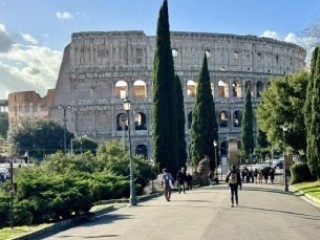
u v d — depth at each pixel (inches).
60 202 1412.4
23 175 1596.9
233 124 6820.9
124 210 1692.9
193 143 3843.5
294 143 3272.6
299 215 1429.6
